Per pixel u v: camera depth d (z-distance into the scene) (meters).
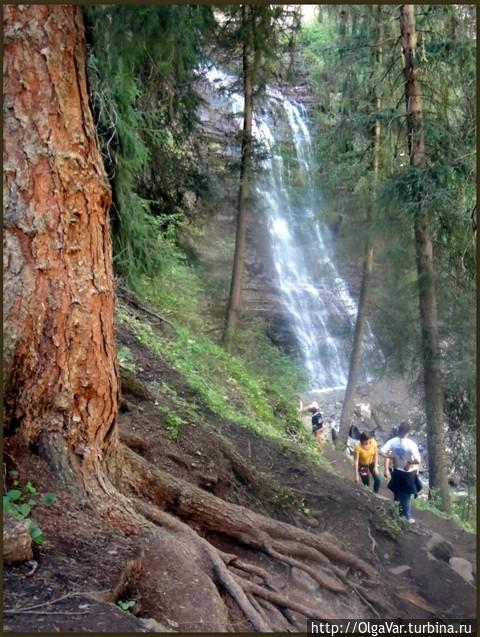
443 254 10.30
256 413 9.91
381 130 11.80
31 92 3.54
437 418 10.13
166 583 3.45
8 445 3.66
